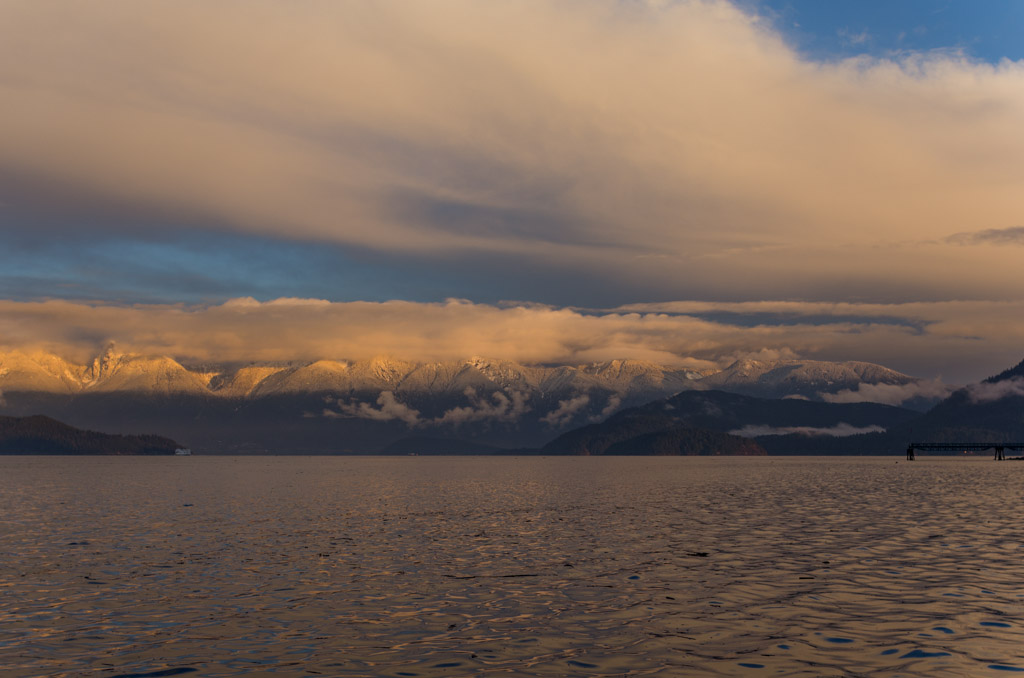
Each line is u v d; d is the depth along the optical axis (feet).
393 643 106.11
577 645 104.68
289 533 229.86
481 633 110.73
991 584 141.08
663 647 103.40
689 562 168.55
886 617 117.50
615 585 143.02
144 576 155.22
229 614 122.11
